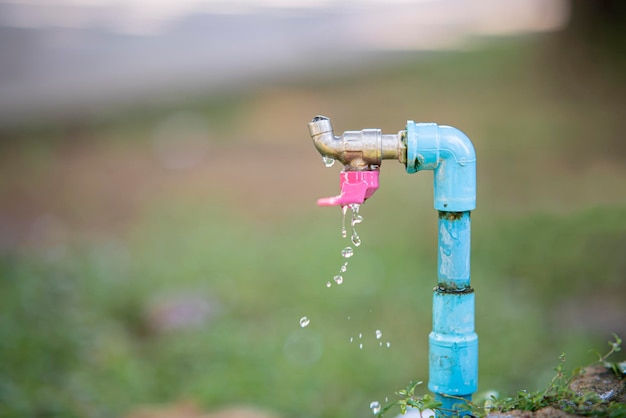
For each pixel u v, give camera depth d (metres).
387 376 2.18
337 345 2.37
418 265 3.00
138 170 4.68
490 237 3.14
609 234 3.02
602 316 2.39
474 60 6.91
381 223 3.53
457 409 1.05
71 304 2.65
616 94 5.46
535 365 2.07
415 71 6.86
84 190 4.30
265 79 6.99
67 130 5.54
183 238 3.46
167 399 2.12
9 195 4.23
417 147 1.04
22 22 9.47
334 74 7.07
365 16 11.26
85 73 7.15
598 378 1.14
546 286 2.67
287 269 3.01
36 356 2.19
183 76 7.13
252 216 3.78
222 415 1.97
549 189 3.77
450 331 1.06
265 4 12.40
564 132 4.73
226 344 2.39
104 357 2.27
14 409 1.87
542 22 9.27
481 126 5.06
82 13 10.43
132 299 2.82
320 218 3.67
